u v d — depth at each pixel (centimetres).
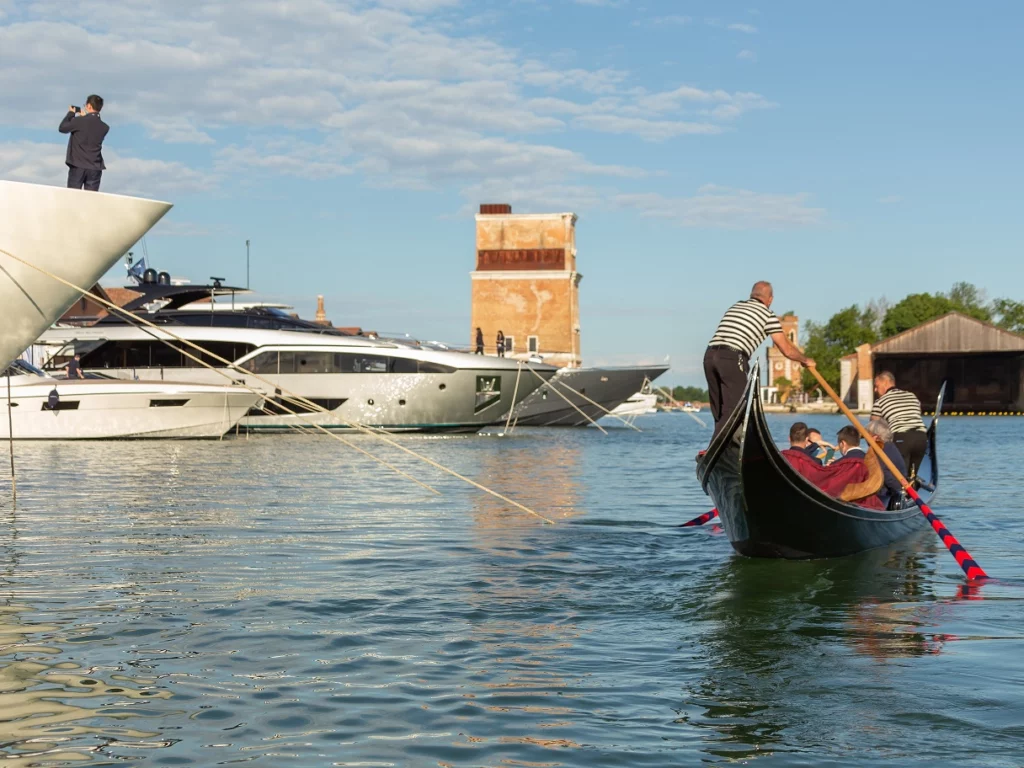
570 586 812
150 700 520
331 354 3138
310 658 598
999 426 5541
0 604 734
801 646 629
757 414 845
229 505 1345
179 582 818
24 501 1380
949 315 8138
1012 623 693
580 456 2472
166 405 2734
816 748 456
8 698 522
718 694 533
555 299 6419
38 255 1223
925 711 504
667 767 436
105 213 1237
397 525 1160
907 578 862
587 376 3931
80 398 2684
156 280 3331
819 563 934
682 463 2236
